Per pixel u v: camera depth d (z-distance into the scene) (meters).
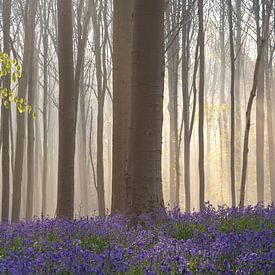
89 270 5.07
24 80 24.75
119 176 13.34
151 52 9.59
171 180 31.98
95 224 8.15
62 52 15.76
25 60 24.80
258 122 29.92
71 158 15.37
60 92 15.62
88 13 22.67
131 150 9.56
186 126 26.30
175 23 28.95
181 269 5.09
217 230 7.65
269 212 8.86
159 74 9.65
